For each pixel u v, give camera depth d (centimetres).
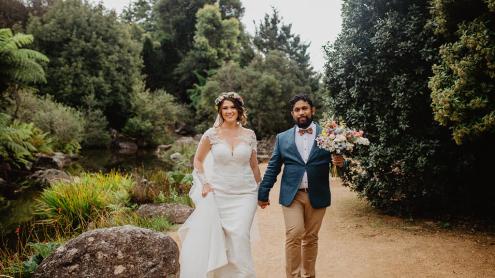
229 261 355
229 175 368
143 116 2347
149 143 2378
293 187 340
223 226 361
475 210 631
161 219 630
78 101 2105
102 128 2064
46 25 2080
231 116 371
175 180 867
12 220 764
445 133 573
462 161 561
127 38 2394
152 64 3334
